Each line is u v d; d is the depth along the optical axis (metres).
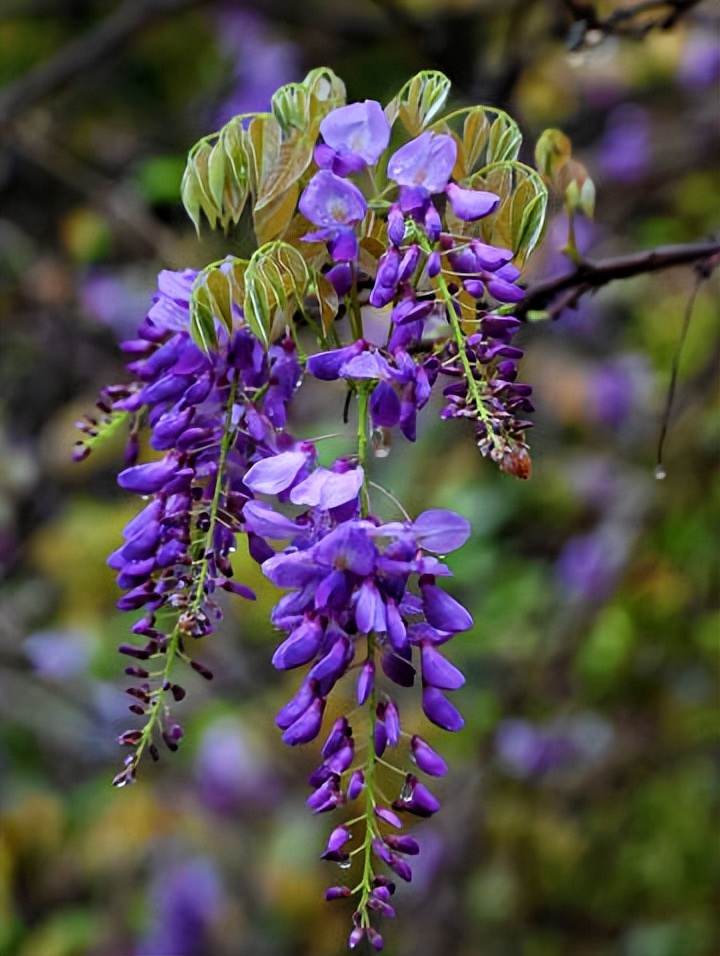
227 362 1.50
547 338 4.50
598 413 4.52
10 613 4.59
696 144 4.57
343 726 1.38
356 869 1.63
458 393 1.43
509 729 4.17
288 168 1.59
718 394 4.14
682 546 4.19
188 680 4.35
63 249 4.42
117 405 1.69
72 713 4.43
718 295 4.29
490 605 4.27
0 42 5.09
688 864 4.38
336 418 3.46
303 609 1.38
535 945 4.22
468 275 1.46
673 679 4.29
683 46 4.45
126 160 4.91
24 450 4.58
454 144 1.46
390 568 1.35
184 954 4.13
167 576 1.50
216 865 4.22
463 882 4.06
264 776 4.33
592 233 4.28
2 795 4.30
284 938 4.13
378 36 4.08
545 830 4.21
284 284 1.52
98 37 4.01
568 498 4.48
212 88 4.84
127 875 4.25
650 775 4.38
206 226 1.81
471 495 4.11
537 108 4.35
